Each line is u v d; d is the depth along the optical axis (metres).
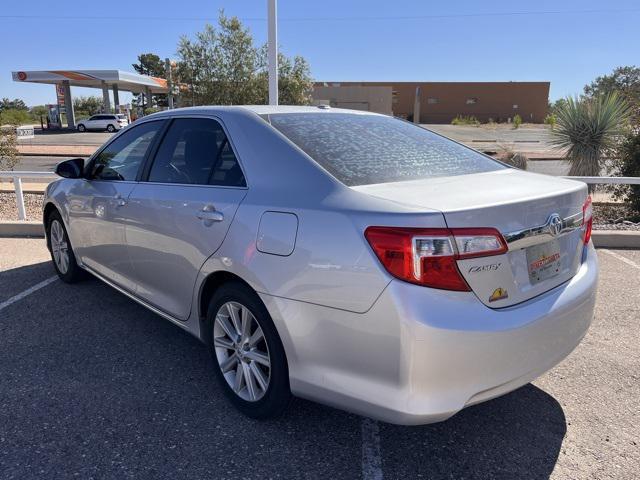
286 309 2.56
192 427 2.91
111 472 2.55
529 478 2.55
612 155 10.36
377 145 3.12
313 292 2.45
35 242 6.72
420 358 2.19
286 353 2.62
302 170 2.73
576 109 10.59
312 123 3.21
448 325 2.18
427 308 2.18
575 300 2.66
